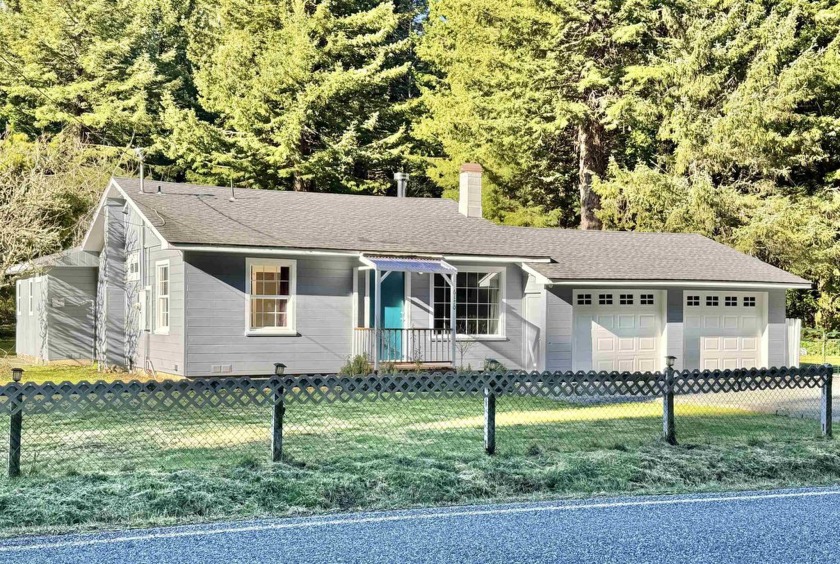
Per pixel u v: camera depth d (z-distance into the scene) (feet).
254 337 66.33
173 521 25.07
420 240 72.79
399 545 22.50
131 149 136.87
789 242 106.32
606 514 26.30
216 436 37.65
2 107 145.79
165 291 70.13
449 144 127.95
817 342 110.01
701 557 21.63
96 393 29.45
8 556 21.33
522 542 22.88
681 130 110.52
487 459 32.73
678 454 34.60
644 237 86.58
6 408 28.58
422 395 33.53
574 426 41.73
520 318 75.05
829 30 117.91
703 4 114.11
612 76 117.29
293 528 24.30
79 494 26.76
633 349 75.05
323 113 128.98
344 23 129.39
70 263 84.17
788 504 27.91
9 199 82.89
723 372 38.01
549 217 127.54
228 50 129.70
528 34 119.03
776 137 108.27
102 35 148.87
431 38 144.87
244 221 69.82
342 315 69.72
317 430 39.70
